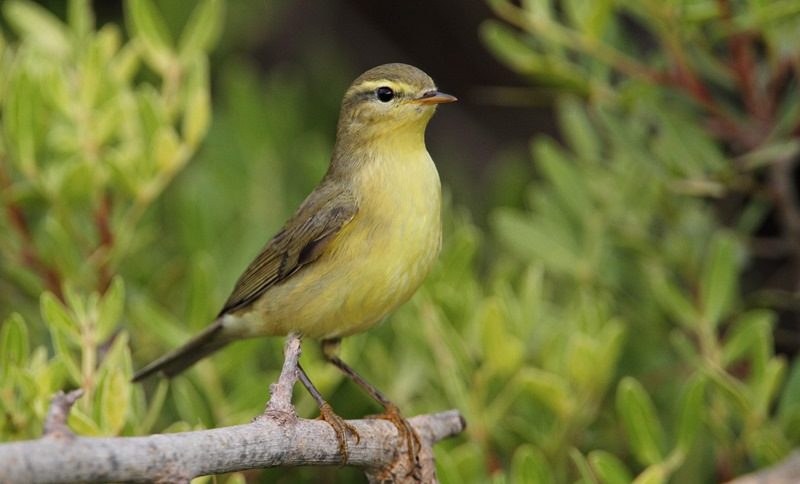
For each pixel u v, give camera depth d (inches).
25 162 428.1
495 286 450.3
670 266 486.3
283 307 386.0
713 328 434.3
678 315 440.8
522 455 369.1
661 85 454.0
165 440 247.6
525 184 592.4
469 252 445.4
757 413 404.5
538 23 450.0
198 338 404.2
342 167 392.2
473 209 615.8
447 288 435.5
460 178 633.6
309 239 378.9
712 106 450.3
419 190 379.2
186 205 501.4
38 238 471.2
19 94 423.5
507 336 410.3
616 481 367.9
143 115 436.5
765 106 452.4
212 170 549.3
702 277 461.4
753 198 517.3
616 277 487.8
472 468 393.7
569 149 719.7
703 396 410.0
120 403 339.9
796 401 421.4
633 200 495.8
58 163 445.4
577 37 447.8
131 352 461.4
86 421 333.7
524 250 487.2
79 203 439.2
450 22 729.6
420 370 445.7
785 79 491.2
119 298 365.7
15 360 358.9
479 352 429.7
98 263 442.6
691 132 447.8
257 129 561.0
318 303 380.5
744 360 460.4
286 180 566.9
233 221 523.5
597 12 438.6
